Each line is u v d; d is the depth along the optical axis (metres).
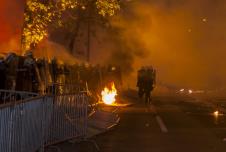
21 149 9.92
